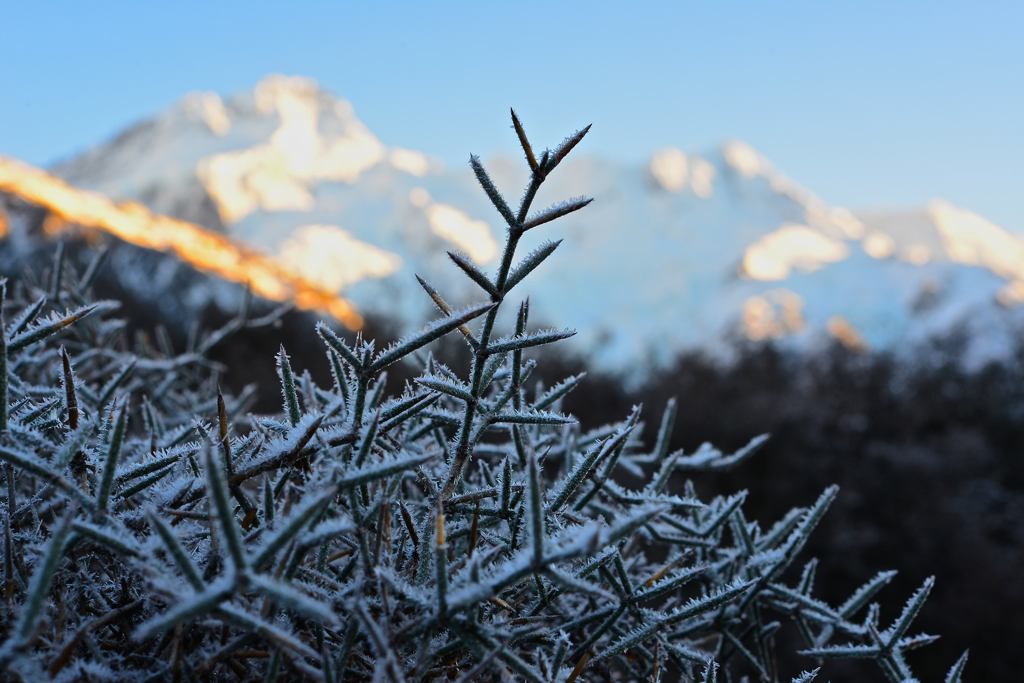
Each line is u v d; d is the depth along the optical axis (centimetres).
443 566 77
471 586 77
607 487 133
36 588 66
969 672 943
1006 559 1060
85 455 95
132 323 785
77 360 175
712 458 157
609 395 1102
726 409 1221
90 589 96
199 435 112
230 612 64
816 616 135
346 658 84
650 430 1090
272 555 65
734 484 1137
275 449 97
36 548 87
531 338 96
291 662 80
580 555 71
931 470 1202
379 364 95
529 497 73
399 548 105
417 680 83
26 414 105
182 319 1056
